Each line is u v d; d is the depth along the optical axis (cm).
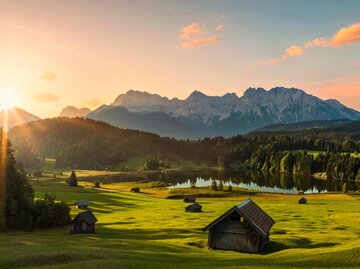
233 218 5200
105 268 3425
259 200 14825
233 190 17900
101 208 12319
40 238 6312
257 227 4897
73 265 3522
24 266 3706
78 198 14700
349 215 9388
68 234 7256
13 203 7944
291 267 3569
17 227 7994
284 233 6681
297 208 11394
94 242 5572
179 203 13862
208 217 9575
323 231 6969
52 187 19025
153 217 9850
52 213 8325
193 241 5597
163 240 6028
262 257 4331
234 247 5116
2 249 4619
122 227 8125
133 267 3494
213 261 4009
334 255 3919
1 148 8606
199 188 19100
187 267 3550
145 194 18000
